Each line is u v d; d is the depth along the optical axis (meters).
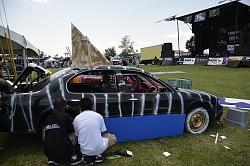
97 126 3.85
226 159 4.25
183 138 5.12
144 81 5.25
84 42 5.77
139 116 4.80
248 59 25.20
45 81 4.70
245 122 5.88
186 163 4.10
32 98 4.33
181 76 18.47
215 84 13.52
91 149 3.77
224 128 5.82
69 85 4.79
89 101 4.00
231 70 22.61
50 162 3.73
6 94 4.43
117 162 4.08
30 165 3.97
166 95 5.01
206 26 37.81
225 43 36.31
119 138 4.74
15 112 4.31
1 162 4.05
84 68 4.78
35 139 5.00
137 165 4.01
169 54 39.66
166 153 4.41
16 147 4.63
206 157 4.32
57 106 3.88
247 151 4.59
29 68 5.21
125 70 4.93
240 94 10.38
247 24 33.81
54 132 3.70
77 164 3.95
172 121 5.09
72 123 3.89
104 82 4.85
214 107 5.52
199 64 31.88
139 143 4.82
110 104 4.56
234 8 31.73
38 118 4.32
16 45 11.19
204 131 5.51
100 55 5.88
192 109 5.29
